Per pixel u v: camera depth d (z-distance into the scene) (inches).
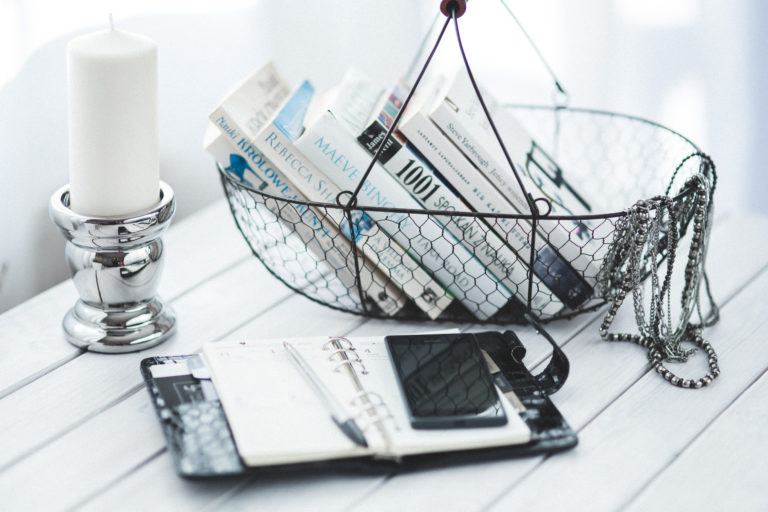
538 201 50.4
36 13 58.0
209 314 52.6
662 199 48.0
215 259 56.7
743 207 82.6
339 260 51.0
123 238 47.8
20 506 42.7
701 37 77.0
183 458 43.0
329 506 42.8
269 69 53.6
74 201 48.1
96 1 60.4
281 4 70.7
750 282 54.7
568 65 82.8
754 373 48.6
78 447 45.0
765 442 45.2
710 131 80.4
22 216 60.6
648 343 49.9
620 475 44.0
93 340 49.6
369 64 80.8
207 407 45.3
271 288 54.5
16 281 61.4
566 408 46.9
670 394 47.6
